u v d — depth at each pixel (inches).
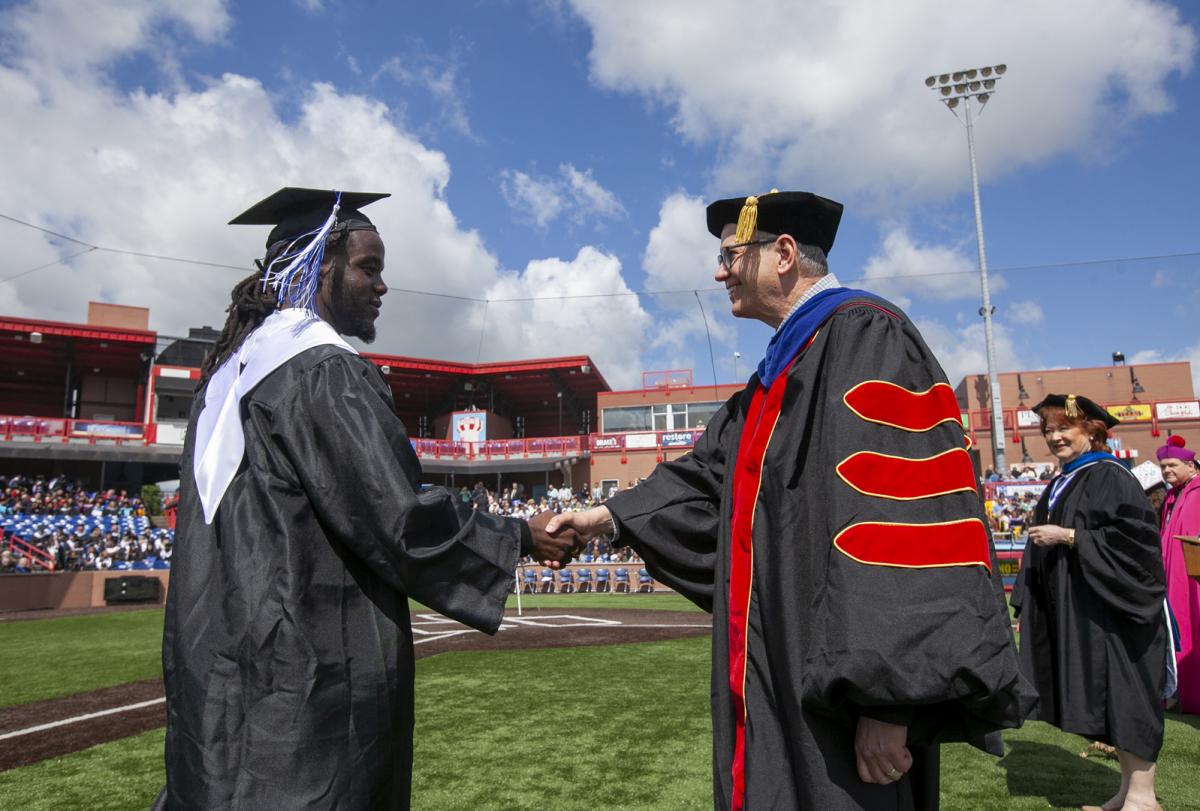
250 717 61.9
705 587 94.2
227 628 63.9
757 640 69.5
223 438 70.5
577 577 919.7
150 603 839.1
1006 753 175.2
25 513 1126.4
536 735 190.7
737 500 76.4
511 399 1845.5
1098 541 137.2
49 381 1560.0
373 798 65.2
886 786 62.8
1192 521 210.4
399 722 68.6
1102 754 171.6
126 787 156.3
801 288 81.9
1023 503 830.5
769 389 75.5
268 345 73.4
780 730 66.2
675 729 195.0
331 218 80.3
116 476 1386.6
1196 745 179.8
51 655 384.8
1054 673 149.8
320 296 82.0
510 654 335.9
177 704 64.7
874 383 65.3
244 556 65.2
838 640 58.3
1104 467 146.5
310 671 63.4
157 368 1408.7
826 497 64.2
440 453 1459.2
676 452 1416.1
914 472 62.6
